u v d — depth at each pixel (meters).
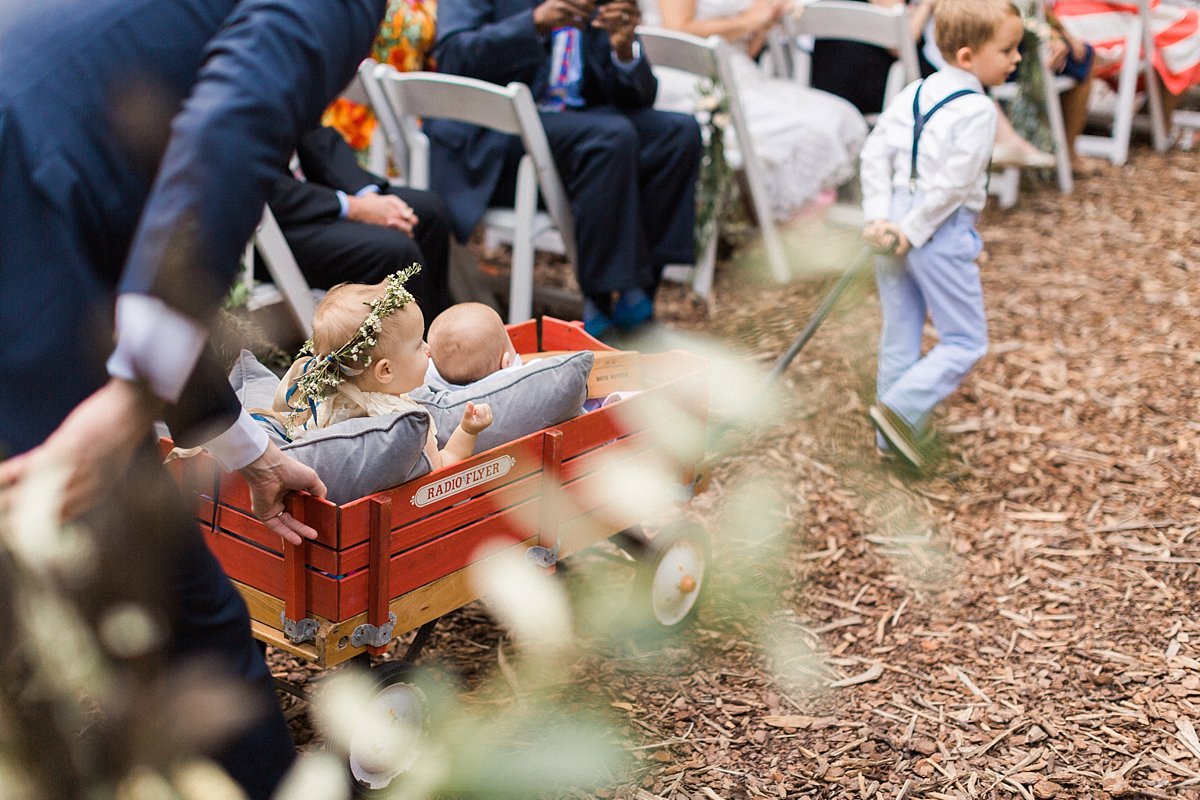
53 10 1.36
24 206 1.34
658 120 4.61
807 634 2.99
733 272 5.38
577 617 2.97
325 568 2.12
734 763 2.49
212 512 2.26
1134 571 3.27
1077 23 7.21
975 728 2.63
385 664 2.29
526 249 4.40
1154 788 2.43
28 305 1.36
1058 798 2.40
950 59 3.61
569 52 4.54
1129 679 2.80
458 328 2.66
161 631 0.78
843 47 6.15
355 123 4.63
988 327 4.89
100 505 1.07
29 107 1.33
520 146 4.43
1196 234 5.96
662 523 3.45
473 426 2.30
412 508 2.21
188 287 1.21
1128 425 4.14
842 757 2.53
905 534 3.47
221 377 1.62
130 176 1.37
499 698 2.65
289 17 1.34
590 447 2.58
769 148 5.26
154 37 1.37
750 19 5.81
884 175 3.67
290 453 2.05
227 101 1.27
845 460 3.86
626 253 4.41
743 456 3.84
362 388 2.33
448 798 2.32
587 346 3.04
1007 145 6.03
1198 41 7.21
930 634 3.00
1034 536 3.47
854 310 4.92
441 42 4.52
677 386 2.77
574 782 2.38
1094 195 6.58
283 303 3.76
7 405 1.39
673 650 2.89
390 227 3.84
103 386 1.42
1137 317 5.01
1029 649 2.93
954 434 4.07
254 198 1.28
